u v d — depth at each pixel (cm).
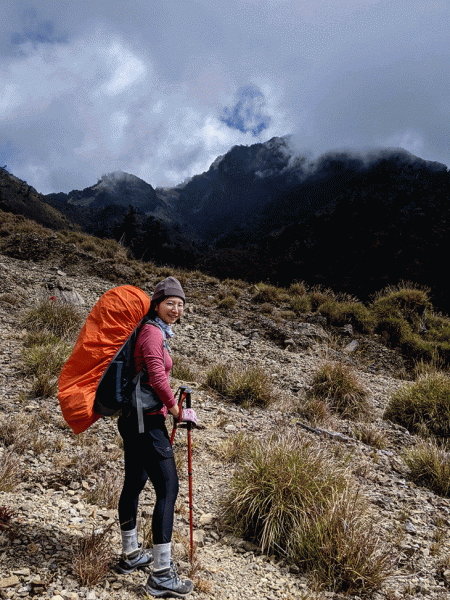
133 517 271
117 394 244
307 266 13500
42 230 2039
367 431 637
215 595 270
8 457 395
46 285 1243
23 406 547
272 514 350
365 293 10856
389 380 1052
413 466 530
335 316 1386
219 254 15812
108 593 245
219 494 414
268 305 1443
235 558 326
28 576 242
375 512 412
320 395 789
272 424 620
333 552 319
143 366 251
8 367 671
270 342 1205
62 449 452
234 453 494
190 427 264
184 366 860
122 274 1622
